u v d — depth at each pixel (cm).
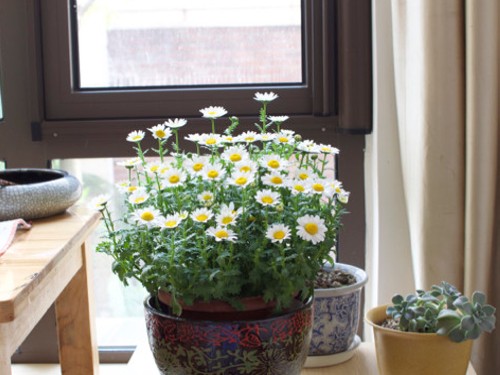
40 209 133
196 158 114
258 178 115
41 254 114
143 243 110
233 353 105
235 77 182
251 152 122
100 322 194
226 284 105
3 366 99
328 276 139
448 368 114
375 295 171
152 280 111
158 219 107
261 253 106
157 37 182
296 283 107
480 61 134
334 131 178
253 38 181
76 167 185
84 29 182
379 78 162
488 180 136
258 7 180
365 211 181
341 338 132
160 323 108
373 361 135
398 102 155
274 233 104
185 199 113
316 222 106
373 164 172
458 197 140
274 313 108
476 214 137
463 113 139
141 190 116
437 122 138
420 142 141
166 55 182
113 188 186
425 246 141
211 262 109
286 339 107
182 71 183
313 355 132
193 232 110
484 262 138
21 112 179
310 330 113
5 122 179
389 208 165
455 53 137
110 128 177
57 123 178
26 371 185
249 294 109
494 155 137
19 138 180
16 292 96
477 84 134
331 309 130
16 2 176
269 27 180
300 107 179
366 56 170
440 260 141
